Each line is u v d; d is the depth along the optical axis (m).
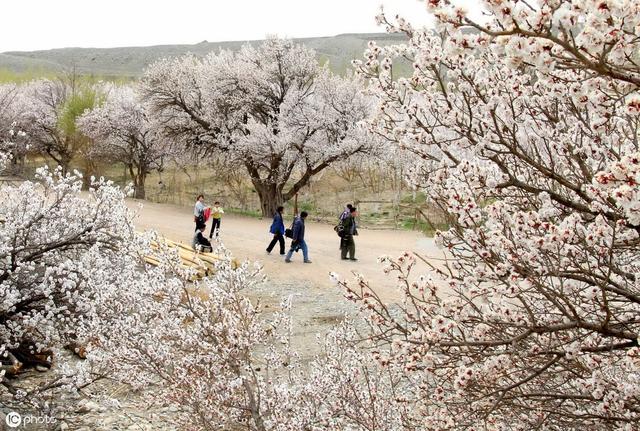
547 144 4.55
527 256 3.63
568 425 4.35
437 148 4.58
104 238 8.88
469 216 3.77
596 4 2.60
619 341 4.36
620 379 4.33
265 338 7.77
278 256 19.80
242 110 34.59
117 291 8.06
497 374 3.78
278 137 32.12
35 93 56.19
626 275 4.16
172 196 41.66
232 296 7.31
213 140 35.19
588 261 3.77
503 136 4.41
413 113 4.44
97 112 42.12
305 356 10.23
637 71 2.98
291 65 34.41
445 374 3.95
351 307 13.71
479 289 3.95
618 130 4.48
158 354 6.85
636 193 2.52
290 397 6.61
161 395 7.02
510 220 3.73
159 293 7.54
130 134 40.78
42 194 9.11
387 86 4.61
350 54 126.81
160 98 35.00
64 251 8.89
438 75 4.22
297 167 34.16
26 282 8.10
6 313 7.89
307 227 29.12
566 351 3.66
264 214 33.81
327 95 33.09
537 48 2.83
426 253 19.66
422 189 4.87
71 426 7.45
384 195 37.00
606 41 2.74
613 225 3.71
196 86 35.56
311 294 14.97
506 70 4.35
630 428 3.56
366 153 31.66
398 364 4.09
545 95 4.47
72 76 56.44
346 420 6.38
